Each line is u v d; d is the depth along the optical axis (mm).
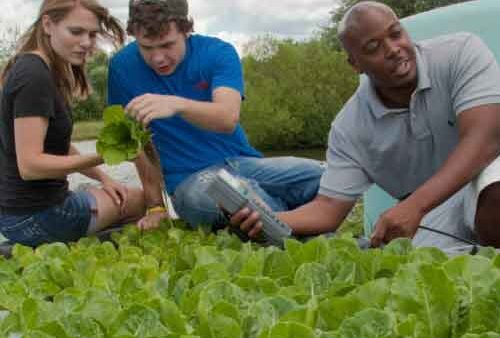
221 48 3666
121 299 1868
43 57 3465
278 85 19875
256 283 1791
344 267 1970
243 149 3965
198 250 2162
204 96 3680
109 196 3828
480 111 3082
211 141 3818
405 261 2004
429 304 1583
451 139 3303
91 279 2150
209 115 3191
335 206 3354
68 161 3314
